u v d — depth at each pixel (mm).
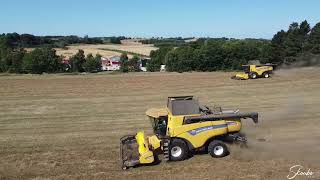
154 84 44406
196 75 53812
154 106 30656
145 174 14727
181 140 16094
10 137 21438
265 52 65312
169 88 40906
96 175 14820
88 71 73625
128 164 15328
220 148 16344
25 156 17672
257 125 21828
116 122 24859
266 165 15250
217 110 17422
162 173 14758
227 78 48625
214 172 14633
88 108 30297
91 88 42000
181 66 65750
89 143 19641
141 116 26656
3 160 17141
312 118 23625
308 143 18031
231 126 16500
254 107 28656
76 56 74625
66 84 45719
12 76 55719
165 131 16500
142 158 15414
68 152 18109
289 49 65188
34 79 51312
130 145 17281
